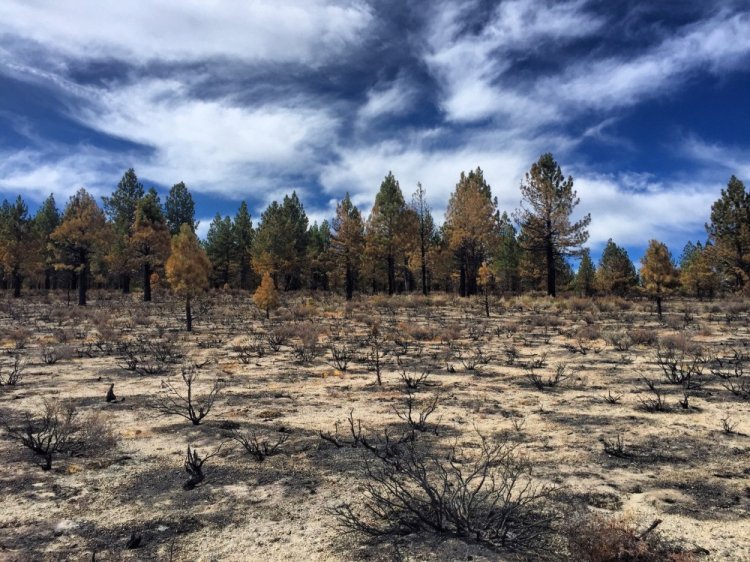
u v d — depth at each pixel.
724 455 4.66
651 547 2.86
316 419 6.19
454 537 3.15
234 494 3.89
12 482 4.16
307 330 16.23
